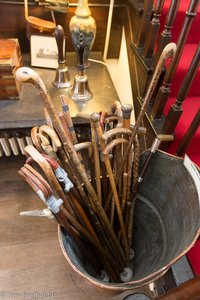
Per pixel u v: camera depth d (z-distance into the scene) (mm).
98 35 1554
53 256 1339
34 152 709
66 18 1447
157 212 1027
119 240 1131
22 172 711
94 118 781
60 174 761
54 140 811
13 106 1266
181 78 1217
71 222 874
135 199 1052
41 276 1265
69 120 853
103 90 1373
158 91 1102
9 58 1174
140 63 1204
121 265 1119
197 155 1233
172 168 875
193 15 826
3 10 1375
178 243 787
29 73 660
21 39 1509
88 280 751
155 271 742
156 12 1065
